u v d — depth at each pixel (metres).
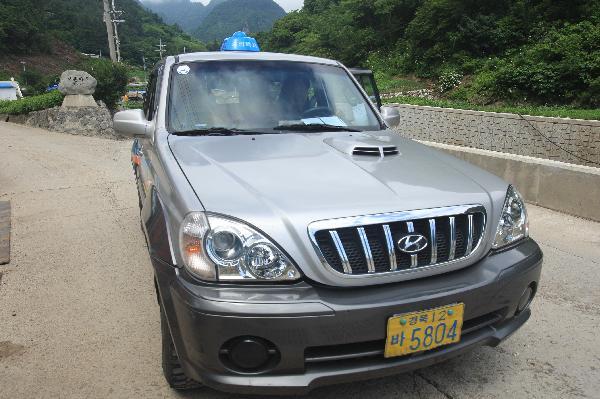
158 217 2.39
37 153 11.23
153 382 2.73
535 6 23.25
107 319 3.46
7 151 11.49
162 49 79.94
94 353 3.03
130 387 2.68
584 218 5.61
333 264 2.03
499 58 22.77
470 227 2.28
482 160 6.89
